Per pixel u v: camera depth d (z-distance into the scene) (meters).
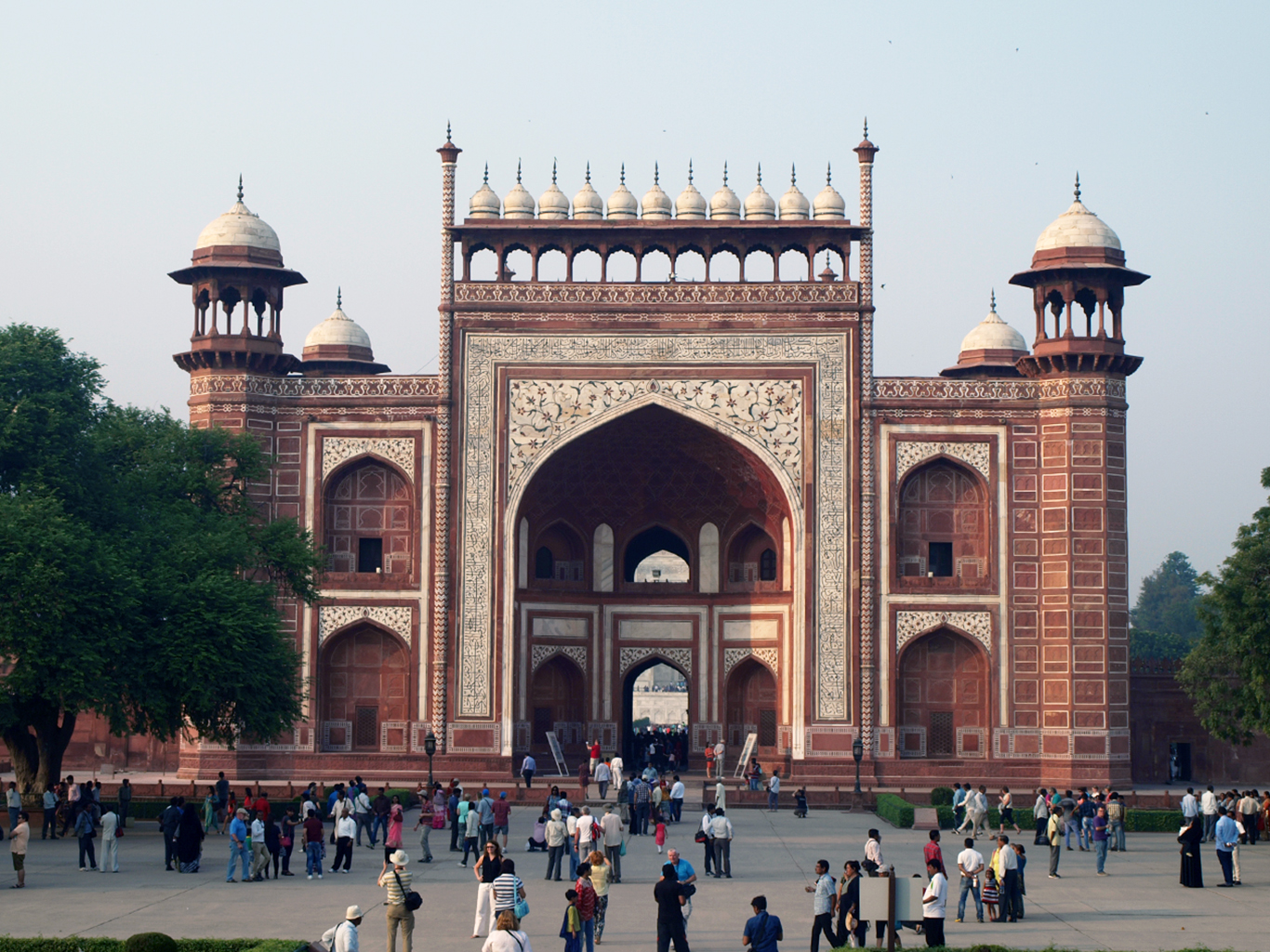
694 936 9.67
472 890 11.70
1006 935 9.90
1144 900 11.45
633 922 10.26
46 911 10.30
